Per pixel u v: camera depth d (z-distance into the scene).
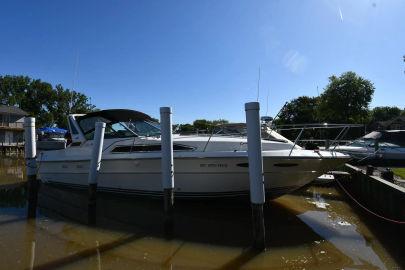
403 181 8.14
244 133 8.37
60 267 4.63
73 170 9.49
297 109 43.78
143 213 7.46
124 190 8.41
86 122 9.45
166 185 6.09
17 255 5.04
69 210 7.82
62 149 9.88
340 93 40.34
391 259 4.94
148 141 8.27
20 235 5.99
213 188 7.39
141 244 5.58
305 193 10.17
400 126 50.34
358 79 40.28
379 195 7.39
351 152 9.84
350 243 5.65
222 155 7.04
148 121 9.29
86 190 9.46
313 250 5.32
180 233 6.14
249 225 6.63
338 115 40.41
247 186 7.24
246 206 7.83
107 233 6.14
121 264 4.76
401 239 5.77
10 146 35.16
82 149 9.32
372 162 14.28
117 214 7.39
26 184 11.63
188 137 8.19
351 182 10.56
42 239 5.79
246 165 6.99
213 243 5.63
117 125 8.92
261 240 5.25
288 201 8.98
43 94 61.03
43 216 7.29
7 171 16.23
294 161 6.88
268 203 8.48
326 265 4.74
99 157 7.46
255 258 4.99
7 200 8.98
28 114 48.94
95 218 7.08
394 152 14.27
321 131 9.09
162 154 6.16
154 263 4.80
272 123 8.27
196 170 7.31
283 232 6.23
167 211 6.06
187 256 5.07
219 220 6.98
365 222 6.95
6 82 60.53
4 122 45.66
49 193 9.66
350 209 8.12
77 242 5.65
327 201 9.05
